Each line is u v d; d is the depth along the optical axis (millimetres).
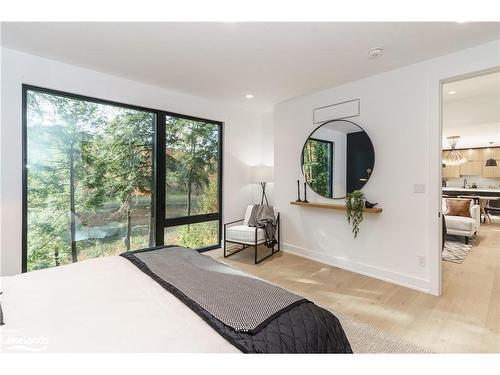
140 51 2326
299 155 3672
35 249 2533
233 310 1053
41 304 1114
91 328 950
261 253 3816
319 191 3410
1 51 2258
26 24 1915
